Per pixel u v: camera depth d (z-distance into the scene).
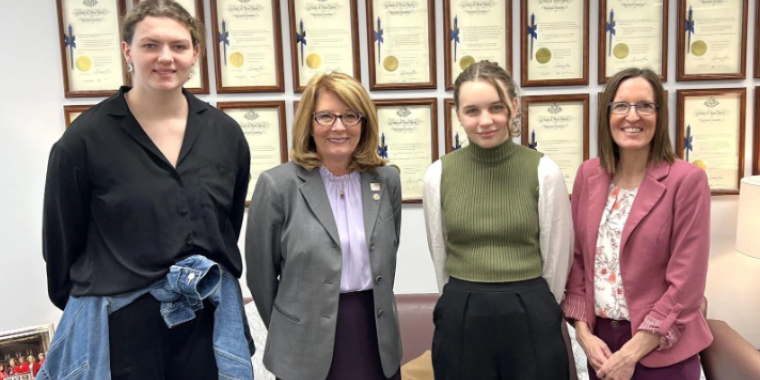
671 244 1.32
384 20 2.13
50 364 1.18
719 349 1.85
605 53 2.11
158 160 1.18
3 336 1.95
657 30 2.09
